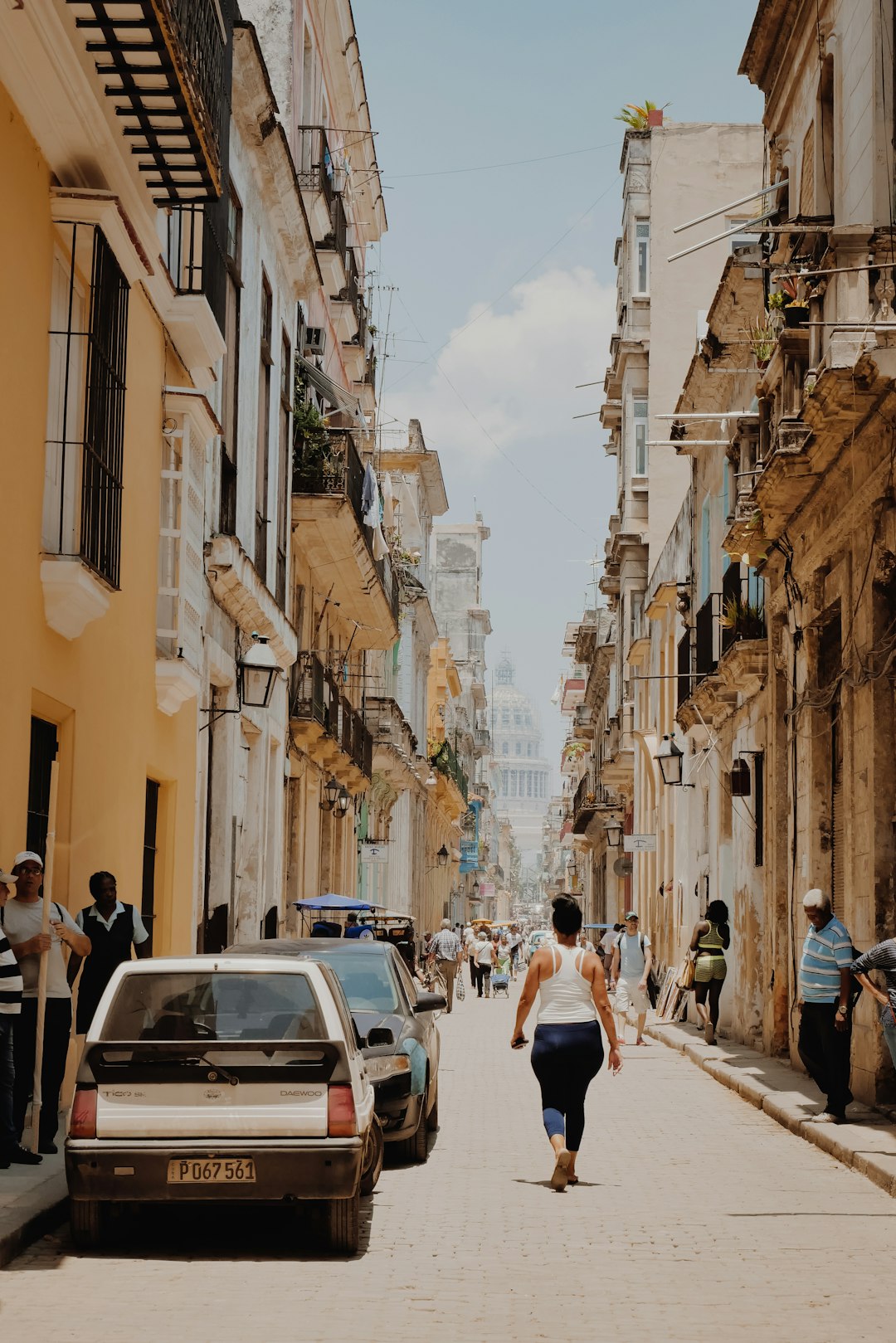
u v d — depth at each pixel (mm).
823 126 16594
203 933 18812
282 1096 8273
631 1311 7168
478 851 97000
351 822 34688
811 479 16047
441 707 70000
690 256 39906
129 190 12766
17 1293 7289
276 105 20438
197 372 16828
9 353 10438
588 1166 11641
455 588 96562
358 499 27250
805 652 17844
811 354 16188
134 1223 9164
